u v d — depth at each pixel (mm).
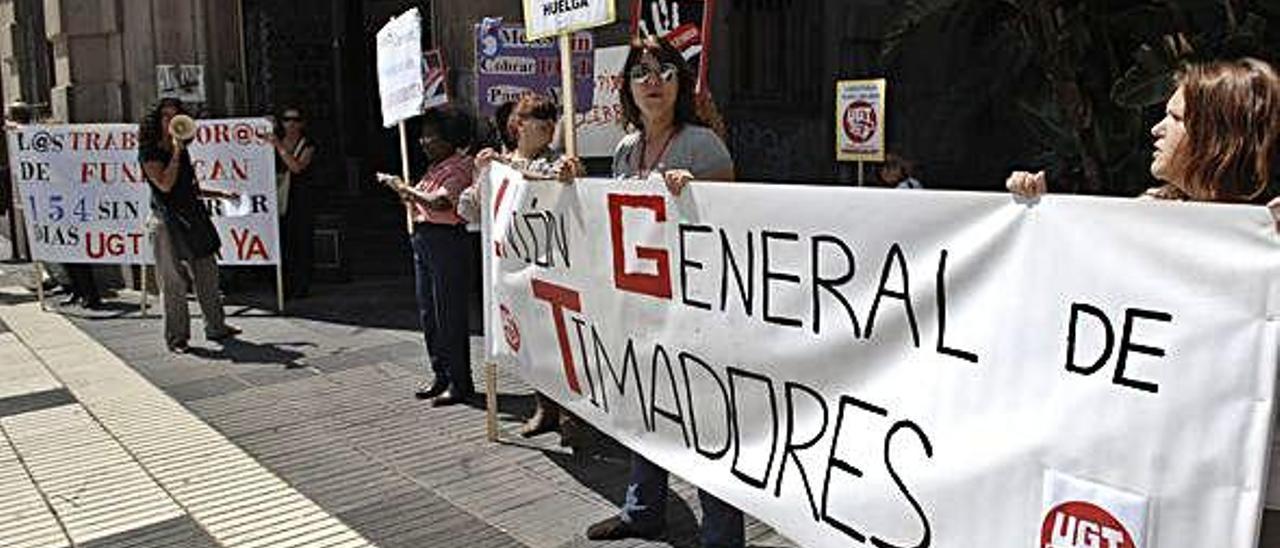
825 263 2795
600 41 8922
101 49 10414
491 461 4914
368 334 7848
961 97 13992
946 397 2457
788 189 2879
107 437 5543
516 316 4691
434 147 5637
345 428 5516
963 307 2408
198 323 8508
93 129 8805
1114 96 6906
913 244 2529
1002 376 2312
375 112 15469
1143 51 6801
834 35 13125
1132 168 8258
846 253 2725
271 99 14406
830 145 13273
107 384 6621
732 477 3209
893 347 2609
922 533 2545
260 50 14234
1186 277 1941
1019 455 2273
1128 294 2039
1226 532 1902
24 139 8891
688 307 3346
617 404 3830
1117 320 2062
